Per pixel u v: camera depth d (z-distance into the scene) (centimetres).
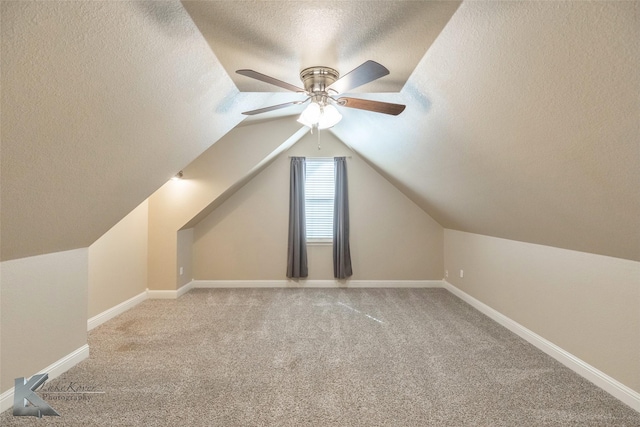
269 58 193
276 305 439
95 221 254
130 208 279
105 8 119
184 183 471
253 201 538
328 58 193
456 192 346
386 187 542
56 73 128
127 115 179
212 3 142
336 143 539
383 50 183
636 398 209
